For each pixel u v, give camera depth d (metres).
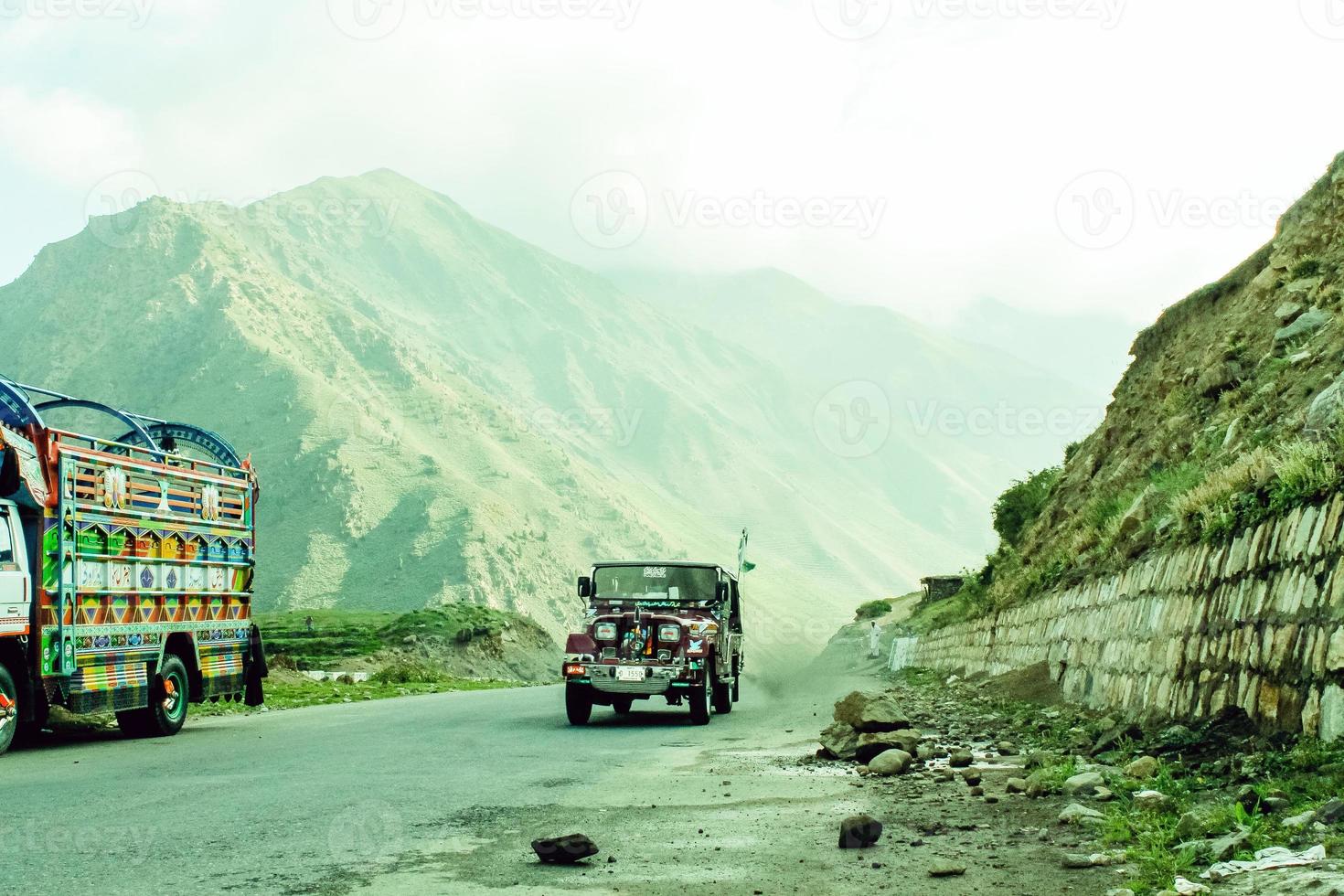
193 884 5.88
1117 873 5.84
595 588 19.06
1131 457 22.09
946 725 14.91
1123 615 13.64
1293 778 7.16
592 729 15.94
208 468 16.23
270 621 74.00
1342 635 7.52
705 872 6.19
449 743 13.55
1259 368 17.48
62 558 12.82
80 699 13.12
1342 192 18.89
